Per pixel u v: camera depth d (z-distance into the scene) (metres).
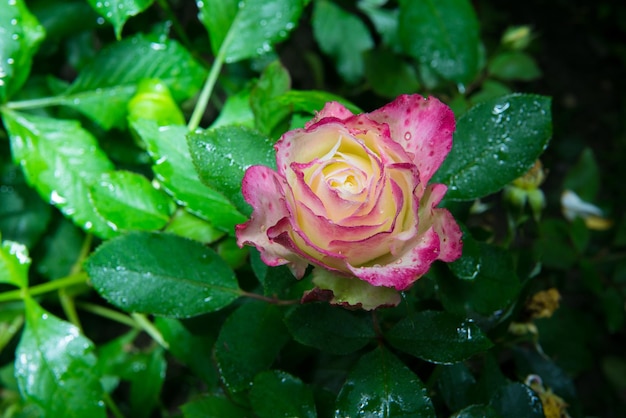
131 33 0.71
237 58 0.59
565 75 1.17
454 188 0.50
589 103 1.15
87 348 0.54
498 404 0.51
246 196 0.42
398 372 0.47
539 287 0.73
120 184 0.55
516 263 0.61
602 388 0.95
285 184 0.41
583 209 0.73
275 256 0.43
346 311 0.49
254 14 0.59
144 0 0.54
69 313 0.69
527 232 0.93
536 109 0.50
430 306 0.54
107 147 0.68
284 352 0.55
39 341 0.54
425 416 0.47
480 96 0.74
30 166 0.57
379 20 0.77
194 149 0.48
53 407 0.54
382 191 0.40
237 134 0.48
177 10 0.89
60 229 0.72
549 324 0.69
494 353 0.58
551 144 1.11
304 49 0.96
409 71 0.74
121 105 0.61
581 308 0.95
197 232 0.55
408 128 0.43
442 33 0.67
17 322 0.70
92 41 0.75
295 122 0.57
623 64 1.18
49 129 0.58
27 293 0.56
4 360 0.75
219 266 0.51
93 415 0.54
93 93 0.61
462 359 0.47
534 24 1.20
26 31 0.57
